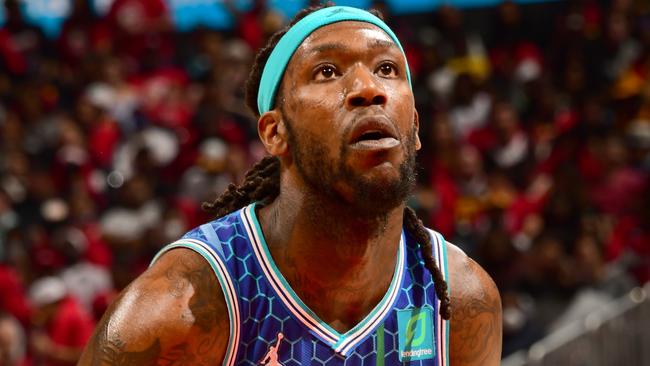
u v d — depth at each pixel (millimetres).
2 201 14102
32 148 15664
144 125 16141
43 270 12680
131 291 3404
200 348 3398
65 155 15086
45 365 11344
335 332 3535
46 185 14570
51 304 11625
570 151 15289
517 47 18094
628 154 15133
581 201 13688
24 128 16359
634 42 17797
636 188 14516
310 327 3508
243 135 15945
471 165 14914
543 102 16766
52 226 13594
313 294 3529
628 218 14219
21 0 18438
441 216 13750
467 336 3842
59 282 11766
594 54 17562
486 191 14719
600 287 11961
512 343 11305
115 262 12969
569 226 13617
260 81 3777
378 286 3621
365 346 3576
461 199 14602
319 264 3498
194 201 14211
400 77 3500
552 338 10320
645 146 15234
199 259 3480
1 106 16719
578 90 17062
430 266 3699
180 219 13281
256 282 3523
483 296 3877
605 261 13203
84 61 17297
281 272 3541
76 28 18344
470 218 14414
